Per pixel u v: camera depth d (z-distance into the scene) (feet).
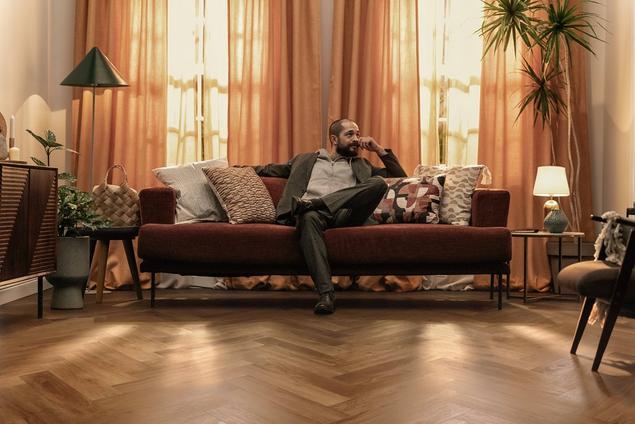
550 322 10.06
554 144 14.93
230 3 15.02
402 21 14.98
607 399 5.85
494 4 14.79
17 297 12.46
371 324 9.71
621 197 14.30
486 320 10.21
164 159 14.85
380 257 11.22
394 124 15.03
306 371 6.78
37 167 9.99
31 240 9.82
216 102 15.28
